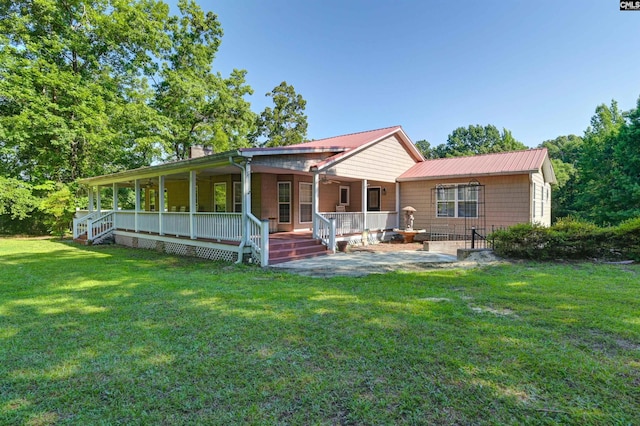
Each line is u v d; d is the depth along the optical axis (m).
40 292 5.77
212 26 25.17
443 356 3.12
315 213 10.89
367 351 3.26
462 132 55.81
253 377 2.80
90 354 3.27
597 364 2.94
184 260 9.52
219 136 24.42
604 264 7.85
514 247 8.75
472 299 5.05
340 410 2.34
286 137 39.84
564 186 25.53
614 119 27.73
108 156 19.78
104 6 19.30
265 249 8.33
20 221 19.53
